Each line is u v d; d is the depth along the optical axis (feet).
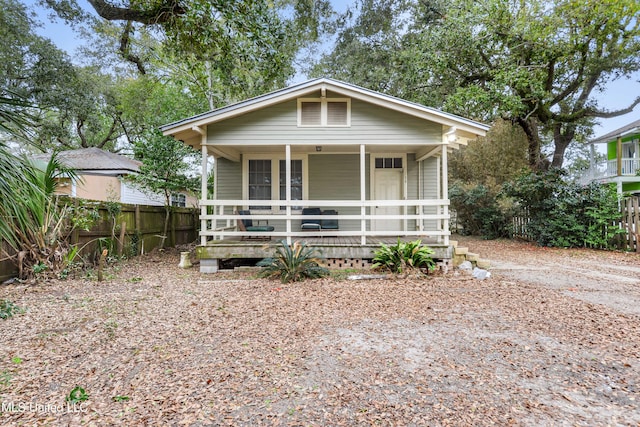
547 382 9.09
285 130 26.50
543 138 74.18
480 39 42.22
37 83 49.49
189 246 40.27
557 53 43.24
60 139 57.72
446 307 15.71
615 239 35.09
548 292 18.31
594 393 8.55
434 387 8.87
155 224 35.76
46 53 49.03
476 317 14.29
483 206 52.60
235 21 27.91
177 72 46.24
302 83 25.53
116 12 28.25
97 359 10.55
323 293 18.30
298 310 15.34
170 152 36.55
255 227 29.27
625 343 11.46
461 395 8.48
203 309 15.53
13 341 11.76
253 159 33.40
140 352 11.02
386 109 26.48
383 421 7.49
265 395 8.56
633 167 54.24
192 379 9.34
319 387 8.91
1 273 19.13
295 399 8.38
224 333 12.62
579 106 53.06
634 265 27.40
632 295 17.81
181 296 17.88
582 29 41.88
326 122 26.50
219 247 25.02
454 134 26.96
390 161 33.63
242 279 22.35
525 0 41.91
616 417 7.58
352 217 25.36
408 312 15.02
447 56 44.24
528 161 54.13
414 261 23.16
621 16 41.16
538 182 38.73
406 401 8.24
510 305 15.93
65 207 22.17
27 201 8.95
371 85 57.77
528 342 11.65
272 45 32.01
